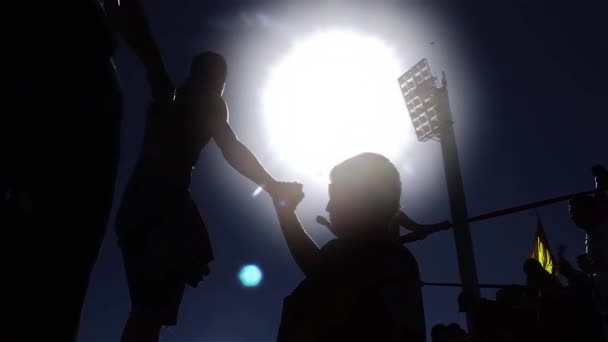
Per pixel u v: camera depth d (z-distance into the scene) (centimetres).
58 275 127
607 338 541
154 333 270
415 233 322
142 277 271
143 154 296
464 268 1217
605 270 533
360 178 235
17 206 120
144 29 214
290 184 293
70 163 133
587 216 549
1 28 126
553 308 689
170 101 237
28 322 119
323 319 207
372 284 206
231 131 312
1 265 115
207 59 317
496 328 714
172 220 283
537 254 1170
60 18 138
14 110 124
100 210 142
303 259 269
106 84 150
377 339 197
